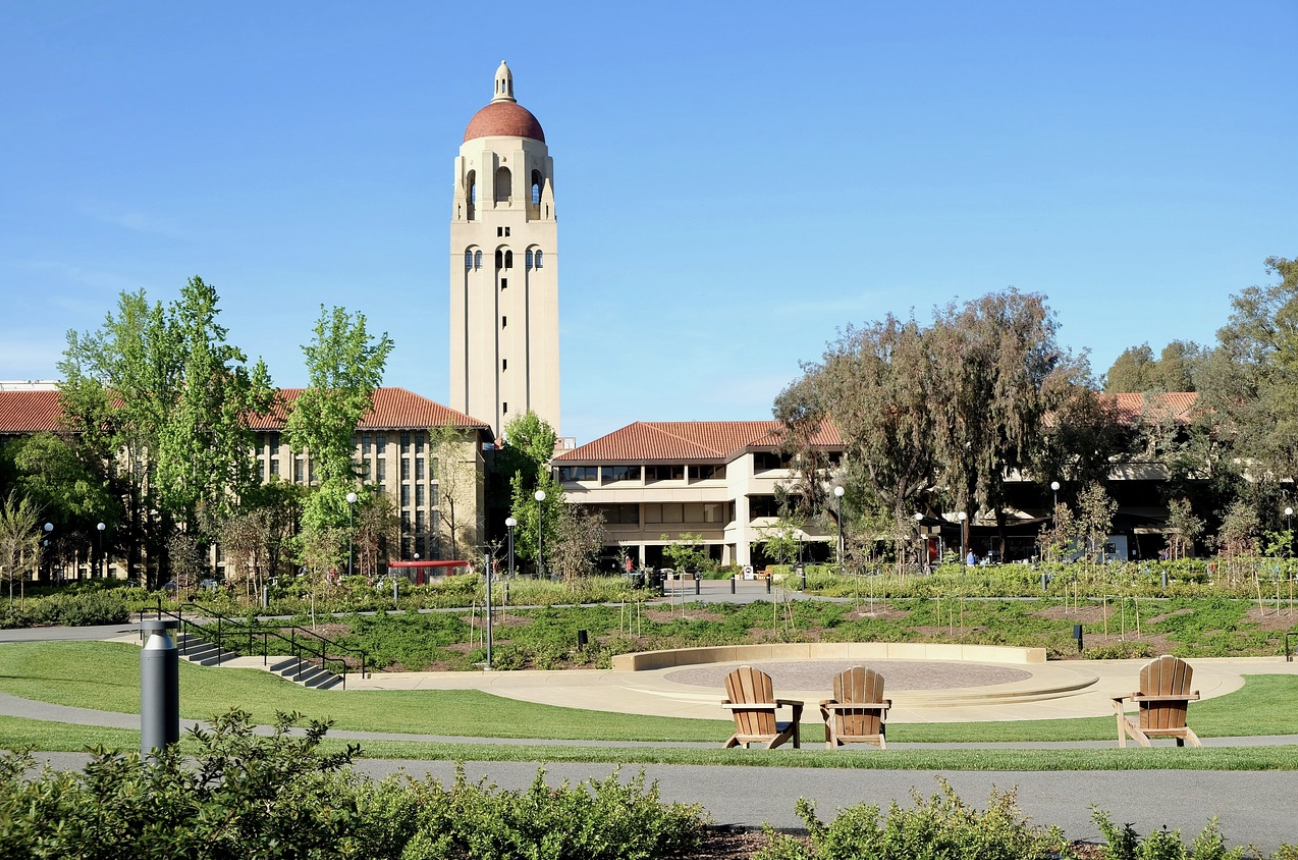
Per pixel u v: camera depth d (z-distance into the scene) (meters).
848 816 9.12
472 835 8.93
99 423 73.75
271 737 8.02
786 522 71.38
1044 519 77.75
